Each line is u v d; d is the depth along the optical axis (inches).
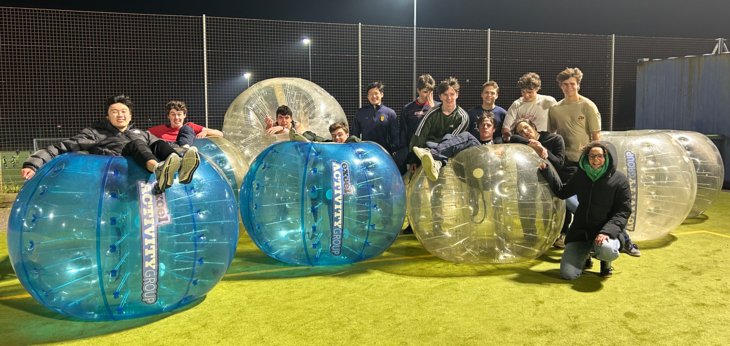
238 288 153.6
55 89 376.8
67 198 119.1
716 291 147.5
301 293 148.9
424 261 181.8
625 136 200.5
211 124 391.5
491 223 166.1
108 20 378.0
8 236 122.9
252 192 172.7
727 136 347.6
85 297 120.3
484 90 234.4
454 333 120.4
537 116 230.2
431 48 432.5
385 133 256.4
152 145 136.3
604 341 115.6
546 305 137.7
